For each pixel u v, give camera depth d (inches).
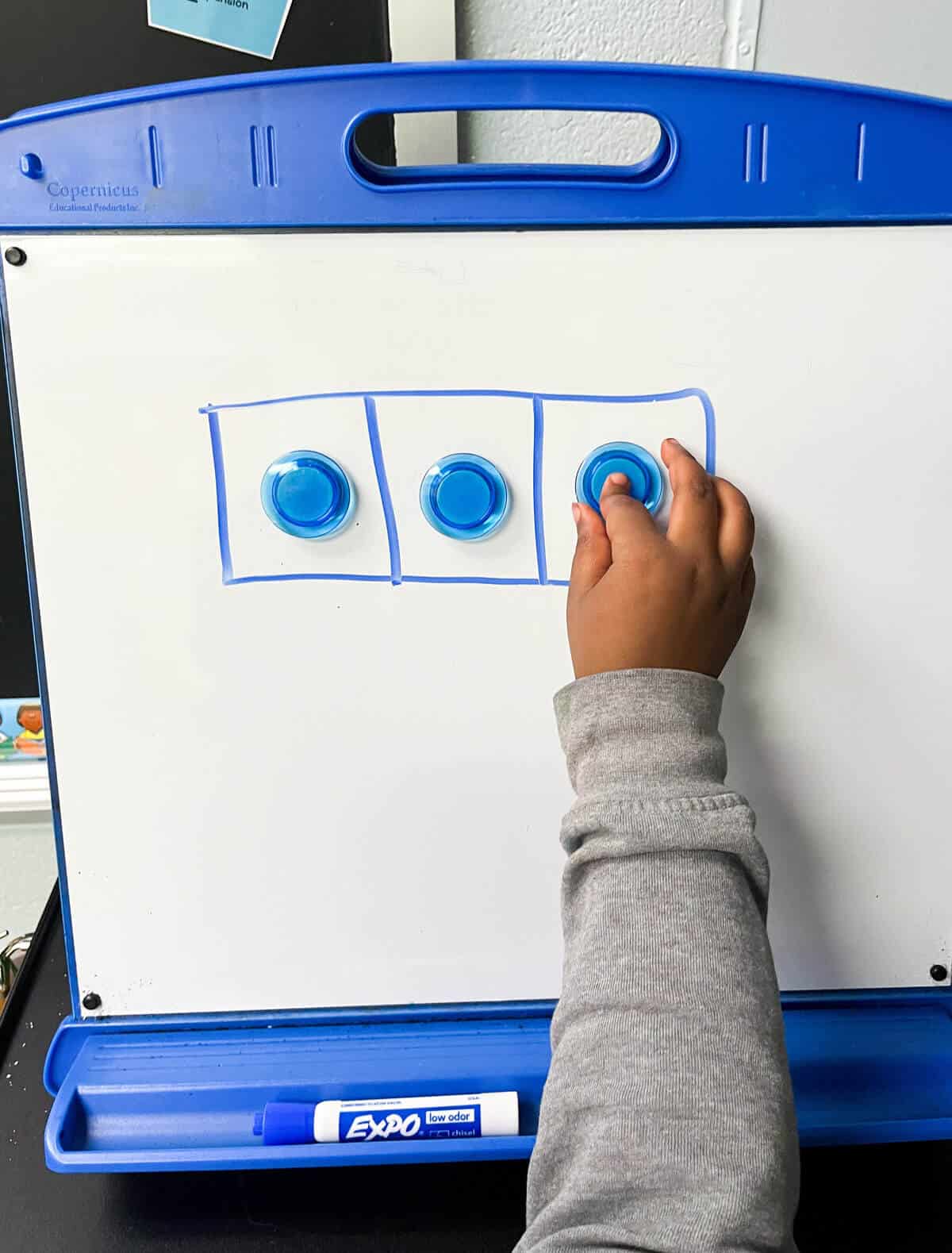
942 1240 18.3
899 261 17.5
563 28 23.3
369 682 18.9
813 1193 19.1
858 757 19.6
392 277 17.1
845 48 23.9
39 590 18.2
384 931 20.1
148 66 22.1
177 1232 18.2
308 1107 18.2
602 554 17.1
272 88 16.3
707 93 16.7
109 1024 20.1
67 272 16.8
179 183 16.6
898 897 20.3
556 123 24.0
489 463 17.9
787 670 19.1
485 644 18.8
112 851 19.5
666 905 13.8
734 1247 12.0
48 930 24.8
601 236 17.2
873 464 18.3
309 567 18.2
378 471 17.9
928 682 19.3
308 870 19.7
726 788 14.7
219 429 17.6
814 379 17.9
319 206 16.8
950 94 24.5
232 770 19.2
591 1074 13.2
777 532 18.5
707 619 16.4
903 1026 20.1
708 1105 12.8
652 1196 12.6
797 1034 19.9
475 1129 18.1
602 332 17.5
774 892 20.1
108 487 17.8
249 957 20.1
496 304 17.3
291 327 17.2
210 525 18.0
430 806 19.5
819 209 17.2
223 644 18.6
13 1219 18.4
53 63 21.9
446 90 16.5
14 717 28.7
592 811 14.3
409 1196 19.0
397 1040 19.9
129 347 17.2
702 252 17.3
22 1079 21.1
